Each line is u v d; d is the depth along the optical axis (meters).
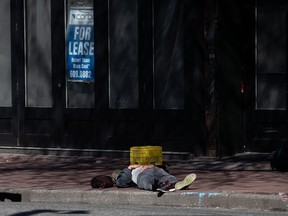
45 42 29.55
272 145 26.86
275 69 26.86
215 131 26.48
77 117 28.92
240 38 27.12
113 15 28.36
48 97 29.55
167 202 19.89
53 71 29.34
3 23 30.12
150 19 27.66
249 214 17.92
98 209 18.94
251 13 27.08
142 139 27.81
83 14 28.80
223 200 19.34
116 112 28.28
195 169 24.95
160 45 27.58
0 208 19.14
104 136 28.52
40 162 27.78
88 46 28.77
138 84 27.97
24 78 29.86
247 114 27.23
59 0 29.14
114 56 28.41
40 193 21.39
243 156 26.81
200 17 26.67
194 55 26.77
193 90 26.81
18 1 29.86
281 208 18.73
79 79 28.95
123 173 21.08
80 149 28.91
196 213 17.92
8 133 30.08
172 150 27.28
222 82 26.62
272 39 26.86
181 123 27.12
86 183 22.61
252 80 27.12
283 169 23.80
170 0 27.31
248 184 21.45
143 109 27.78
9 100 30.11
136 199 20.23
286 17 26.59
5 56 30.19
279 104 26.81
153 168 20.70
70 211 18.52
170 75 27.39
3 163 27.70
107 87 28.45
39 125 29.62
